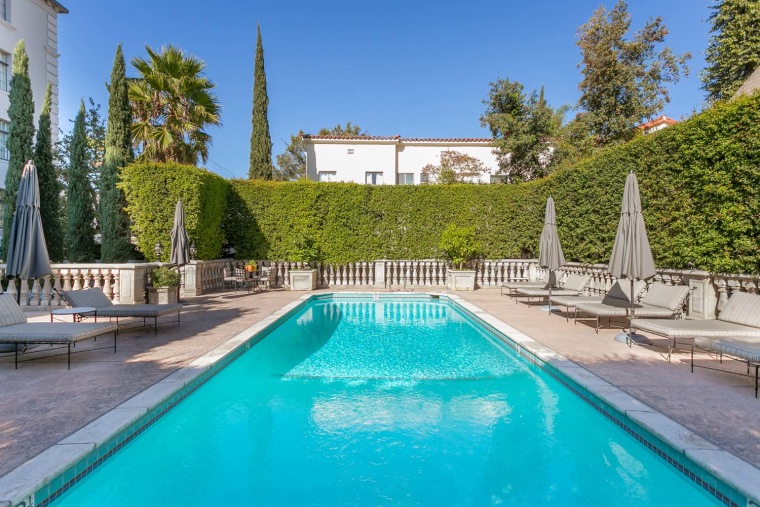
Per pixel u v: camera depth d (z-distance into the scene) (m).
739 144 6.70
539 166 21.06
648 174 8.98
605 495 2.88
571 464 3.32
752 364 4.68
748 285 6.87
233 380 5.41
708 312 7.41
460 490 2.93
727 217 6.96
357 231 15.84
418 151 23.52
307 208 15.64
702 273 7.46
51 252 13.41
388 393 4.93
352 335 8.27
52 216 13.42
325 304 12.77
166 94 15.01
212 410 4.44
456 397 4.80
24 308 9.41
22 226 6.09
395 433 3.86
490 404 4.61
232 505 2.75
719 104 7.21
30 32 18.92
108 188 13.69
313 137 22.72
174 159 15.49
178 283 10.65
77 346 6.12
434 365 6.11
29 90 12.94
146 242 12.27
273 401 4.68
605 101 19.95
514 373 5.71
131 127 14.38
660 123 23.48
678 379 4.62
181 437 3.82
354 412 4.38
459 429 3.95
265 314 9.32
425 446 3.60
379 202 15.84
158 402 3.83
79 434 3.08
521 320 8.64
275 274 15.33
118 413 3.49
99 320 8.34
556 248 9.77
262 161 23.41
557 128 21.52
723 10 16.06
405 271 16.09
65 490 2.68
